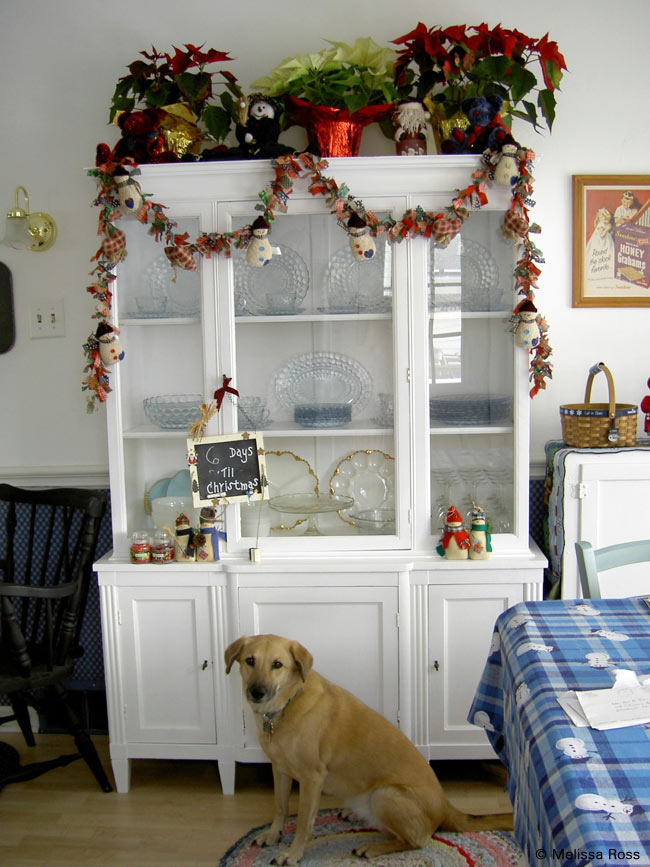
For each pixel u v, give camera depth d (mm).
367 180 2240
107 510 2754
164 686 2365
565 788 1046
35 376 2729
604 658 1436
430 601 2307
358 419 2381
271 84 2381
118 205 2271
